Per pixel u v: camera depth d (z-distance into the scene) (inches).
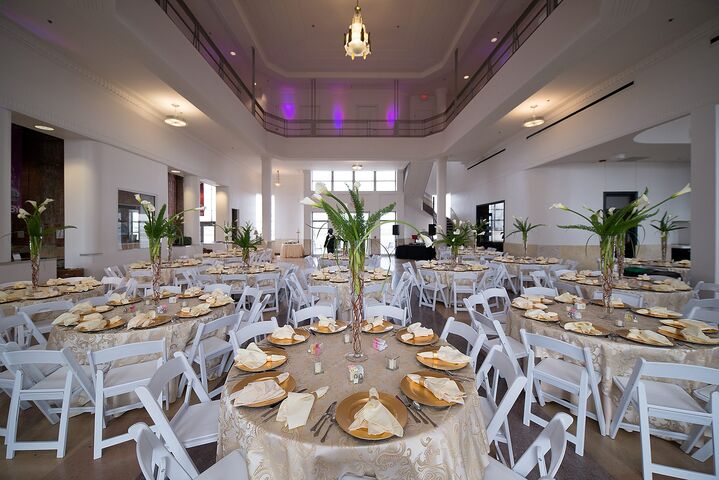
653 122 201.2
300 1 310.3
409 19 336.2
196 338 93.8
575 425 92.6
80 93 210.5
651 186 332.8
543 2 242.5
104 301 126.6
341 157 442.9
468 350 123.5
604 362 86.3
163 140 309.0
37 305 116.6
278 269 224.4
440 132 423.2
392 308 105.8
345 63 429.1
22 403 101.2
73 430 89.9
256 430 47.4
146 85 241.4
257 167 548.1
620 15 146.6
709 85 170.7
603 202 334.6
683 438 79.7
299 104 518.9
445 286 215.3
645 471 69.8
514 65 228.2
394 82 478.6
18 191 264.1
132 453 81.7
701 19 166.1
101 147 234.7
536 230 345.1
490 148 425.1
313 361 70.5
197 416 71.3
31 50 176.4
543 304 118.5
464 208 548.1
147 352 78.1
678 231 335.0
